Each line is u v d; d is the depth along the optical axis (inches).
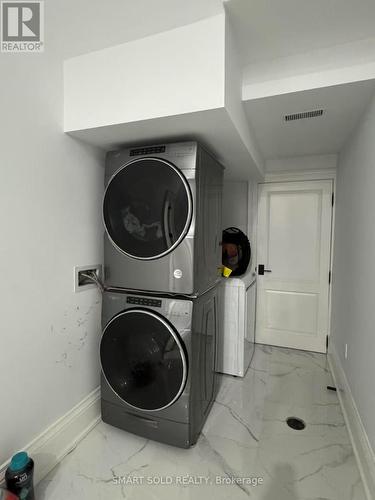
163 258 56.0
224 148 64.9
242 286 87.0
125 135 55.4
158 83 46.1
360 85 52.6
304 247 109.4
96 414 64.8
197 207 54.2
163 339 54.7
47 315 52.0
